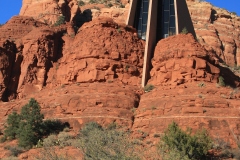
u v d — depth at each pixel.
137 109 49.03
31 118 45.84
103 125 46.69
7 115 52.69
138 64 56.06
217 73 52.78
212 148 41.50
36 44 61.22
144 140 43.91
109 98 49.53
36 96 54.09
